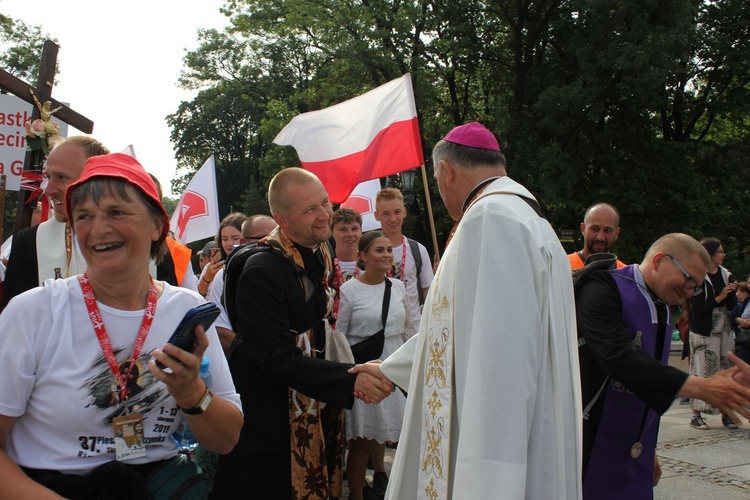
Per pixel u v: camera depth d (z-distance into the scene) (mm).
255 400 3004
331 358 3359
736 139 23922
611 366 2719
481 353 2018
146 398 1766
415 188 21922
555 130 19344
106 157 1806
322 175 5645
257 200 37031
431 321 2334
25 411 1697
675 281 2865
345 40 20672
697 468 5520
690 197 20922
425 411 2303
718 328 7461
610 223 4742
